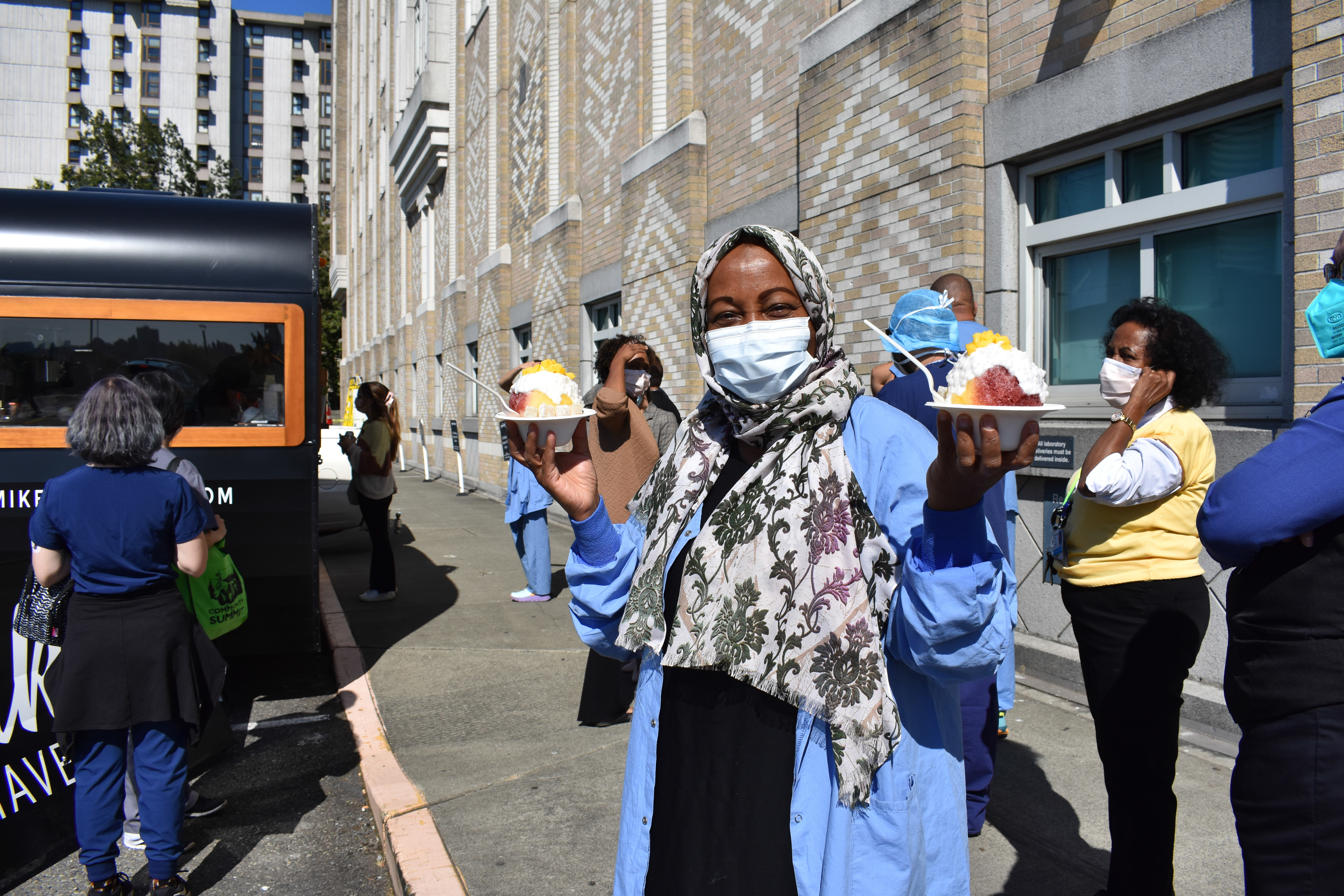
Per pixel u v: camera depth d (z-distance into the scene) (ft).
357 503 23.30
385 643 19.24
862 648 4.24
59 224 14.10
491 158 49.52
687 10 26.94
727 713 4.62
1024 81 15.25
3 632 10.25
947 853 4.52
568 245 36.06
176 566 9.65
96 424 9.03
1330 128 10.44
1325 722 4.38
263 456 14.88
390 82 89.97
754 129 23.26
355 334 119.14
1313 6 10.55
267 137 288.30
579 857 9.86
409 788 11.68
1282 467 4.49
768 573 4.44
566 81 37.24
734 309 4.78
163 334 14.46
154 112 268.82
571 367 36.17
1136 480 6.89
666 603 4.94
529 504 22.76
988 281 15.93
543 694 15.70
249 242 14.93
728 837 4.48
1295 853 4.42
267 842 10.98
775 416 4.61
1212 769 11.13
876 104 17.92
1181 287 13.62
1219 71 11.98
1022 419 3.40
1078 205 15.08
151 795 9.30
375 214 99.14
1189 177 13.30
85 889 9.96
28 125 257.34
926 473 4.18
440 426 65.10
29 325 13.79
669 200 27.12
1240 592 4.86
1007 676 11.32
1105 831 9.82
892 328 9.45
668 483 5.17
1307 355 10.77
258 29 287.07
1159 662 7.08
